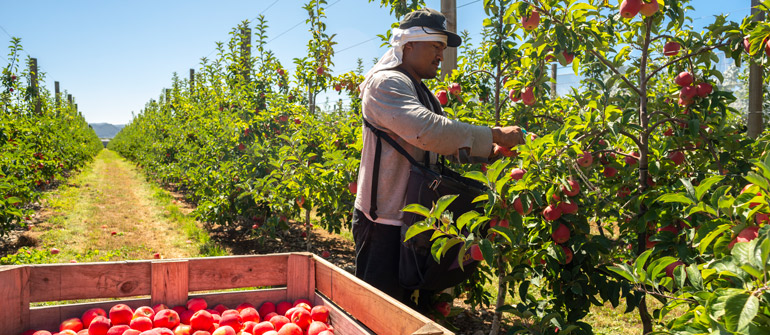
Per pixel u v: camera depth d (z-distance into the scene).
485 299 3.85
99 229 7.36
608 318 3.99
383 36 4.46
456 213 1.94
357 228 2.19
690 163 3.01
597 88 2.92
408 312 1.42
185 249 6.29
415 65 2.14
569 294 2.58
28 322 1.87
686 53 2.68
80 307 1.98
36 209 8.97
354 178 4.46
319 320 2.01
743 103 7.21
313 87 7.44
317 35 7.22
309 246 5.89
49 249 5.89
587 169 2.51
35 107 17.06
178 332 1.87
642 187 2.62
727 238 1.33
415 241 1.92
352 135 5.57
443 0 4.17
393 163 2.04
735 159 2.78
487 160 1.93
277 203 5.76
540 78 2.96
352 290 1.85
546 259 2.56
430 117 1.83
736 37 2.40
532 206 2.31
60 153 13.81
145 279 2.07
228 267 2.19
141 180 16.59
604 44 2.78
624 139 2.85
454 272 2.00
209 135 9.59
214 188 7.95
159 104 24.94
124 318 1.91
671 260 1.47
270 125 8.08
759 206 1.21
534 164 2.06
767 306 1.01
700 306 1.16
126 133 36.56
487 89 4.82
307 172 4.93
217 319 1.99
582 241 2.40
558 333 2.38
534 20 2.47
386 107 1.91
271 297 2.26
